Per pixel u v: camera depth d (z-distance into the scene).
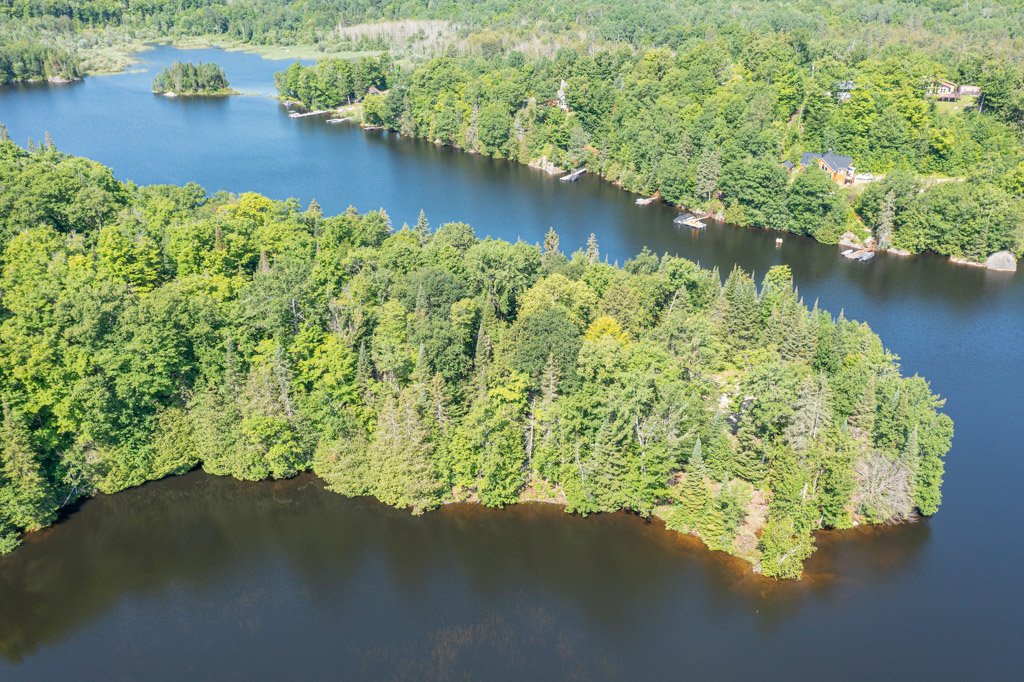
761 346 154.88
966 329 195.12
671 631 107.94
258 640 106.81
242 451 129.00
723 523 118.31
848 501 121.94
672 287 161.75
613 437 120.19
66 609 111.56
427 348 130.25
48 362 120.00
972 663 103.62
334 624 109.44
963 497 133.12
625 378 123.06
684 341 140.50
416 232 189.75
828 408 123.38
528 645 106.06
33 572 116.81
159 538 123.31
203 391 130.88
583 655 104.56
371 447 128.12
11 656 104.12
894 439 125.50
